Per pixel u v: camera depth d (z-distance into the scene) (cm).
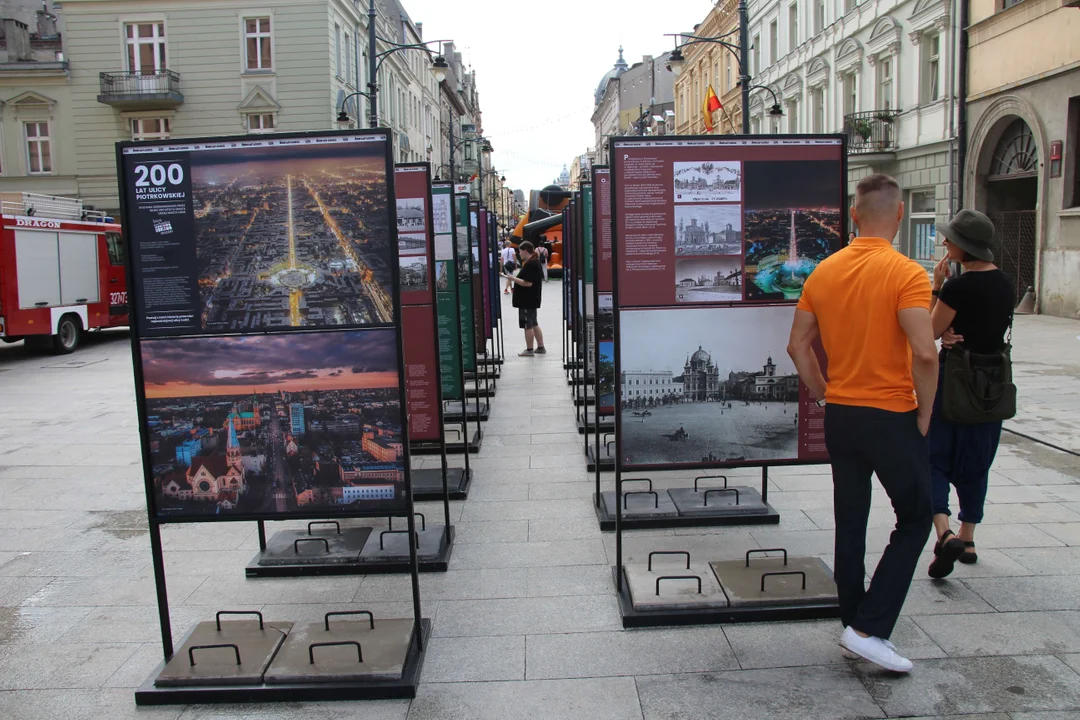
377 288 364
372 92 1775
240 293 368
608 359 681
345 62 3559
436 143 6644
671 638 389
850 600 362
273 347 369
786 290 459
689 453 464
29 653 396
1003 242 1881
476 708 338
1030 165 1744
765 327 460
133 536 557
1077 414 809
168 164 364
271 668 358
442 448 517
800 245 455
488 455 737
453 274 709
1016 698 331
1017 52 1722
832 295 348
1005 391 425
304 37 3278
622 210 448
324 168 361
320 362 368
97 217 1998
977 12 1877
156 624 425
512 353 1455
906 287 328
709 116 2908
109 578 486
